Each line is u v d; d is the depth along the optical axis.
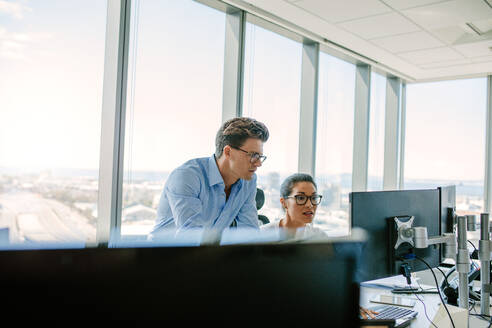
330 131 4.43
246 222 2.19
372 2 3.14
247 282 0.65
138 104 2.62
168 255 0.60
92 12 2.36
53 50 2.19
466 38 3.99
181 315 0.60
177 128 2.85
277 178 3.71
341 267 0.73
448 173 5.45
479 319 1.85
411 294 1.91
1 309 0.51
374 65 4.87
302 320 0.69
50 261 0.53
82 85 2.33
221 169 2.02
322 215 4.25
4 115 2.03
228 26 3.33
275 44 3.79
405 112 5.80
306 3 3.19
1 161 2.02
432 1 3.09
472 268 2.30
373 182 5.29
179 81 2.88
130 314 0.57
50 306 0.53
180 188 1.90
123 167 2.54
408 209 1.63
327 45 4.11
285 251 0.68
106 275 0.56
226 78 3.33
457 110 5.43
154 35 2.71
